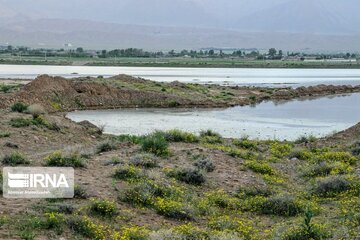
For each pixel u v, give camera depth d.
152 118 48.72
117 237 11.72
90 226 12.12
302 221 13.79
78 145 25.55
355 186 17.98
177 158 21.64
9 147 23.97
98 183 16.34
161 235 11.84
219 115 52.69
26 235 11.04
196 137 29.48
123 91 61.94
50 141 27.48
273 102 69.62
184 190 17.09
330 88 87.06
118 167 17.91
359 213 14.65
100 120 45.97
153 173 17.88
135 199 15.02
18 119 31.38
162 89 67.31
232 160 22.42
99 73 122.69
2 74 106.50
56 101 54.12
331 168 21.36
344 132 34.41
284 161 24.67
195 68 194.75
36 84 54.88
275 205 15.86
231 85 90.56
